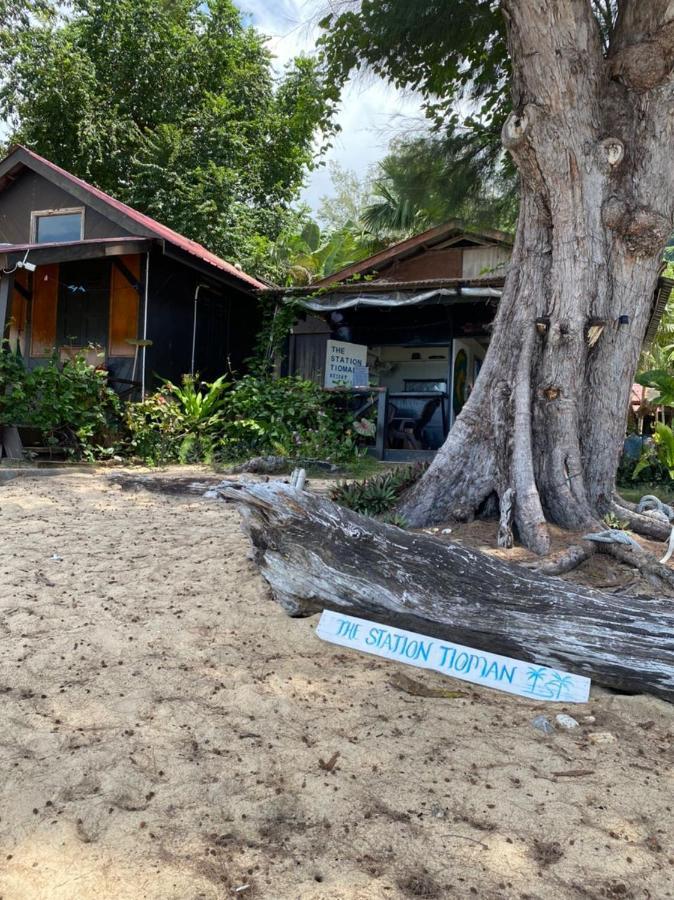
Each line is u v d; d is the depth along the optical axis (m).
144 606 4.45
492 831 2.39
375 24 8.88
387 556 3.96
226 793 2.57
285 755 2.83
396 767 2.77
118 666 3.62
